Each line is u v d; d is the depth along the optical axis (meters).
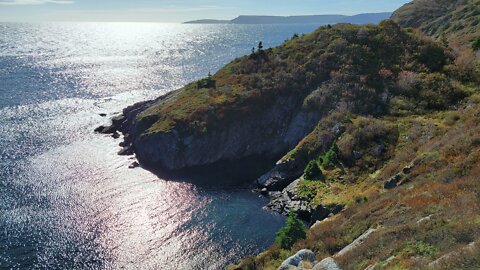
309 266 24.97
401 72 80.31
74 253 46.47
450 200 25.47
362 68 83.88
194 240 50.50
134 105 104.31
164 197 63.12
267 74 91.06
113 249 47.72
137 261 45.62
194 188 67.31
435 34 126.00
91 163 75.62
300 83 86.38
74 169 72.19
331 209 50.53
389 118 68.44
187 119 80.31
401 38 91.12
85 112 110.56
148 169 74.94
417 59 83.75
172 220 55.56
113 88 144.88
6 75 156.38
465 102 66.69
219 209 59.41
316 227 40.00
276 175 67.81
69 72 172.38
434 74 76.94
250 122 82.25
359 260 22.72
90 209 57.38
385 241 23.27
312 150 68.44
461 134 41.19
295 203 57.94
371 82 79.50
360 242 26.30
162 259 46.25
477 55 81.62
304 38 101.94
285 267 25.17
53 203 58.50
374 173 55.88
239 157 80.75
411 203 28.91
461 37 102.44
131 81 159.25
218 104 83.38
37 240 48.62
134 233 51.50
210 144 78.81
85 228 52.12
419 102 71.12
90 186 65.38
